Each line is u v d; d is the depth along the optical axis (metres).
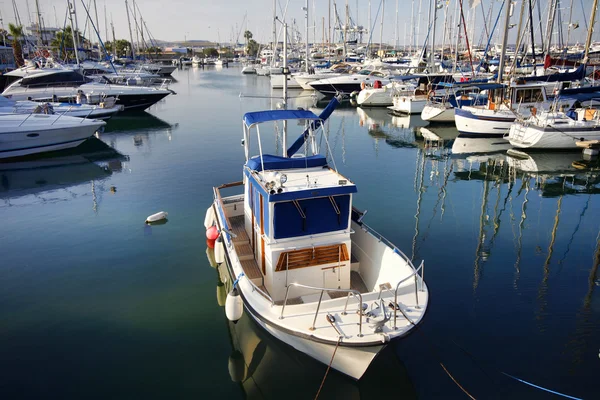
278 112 9.79
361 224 10.02
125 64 67.56
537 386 7.10
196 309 9.17
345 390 7.24
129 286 10.02
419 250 11.59
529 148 22.86
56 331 8.39
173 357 7.77
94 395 6.90
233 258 9.24
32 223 13.62
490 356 7.75
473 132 26.64
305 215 8.10
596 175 19.02
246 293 8.06
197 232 12.97
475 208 14.83
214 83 62.66
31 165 20.69
